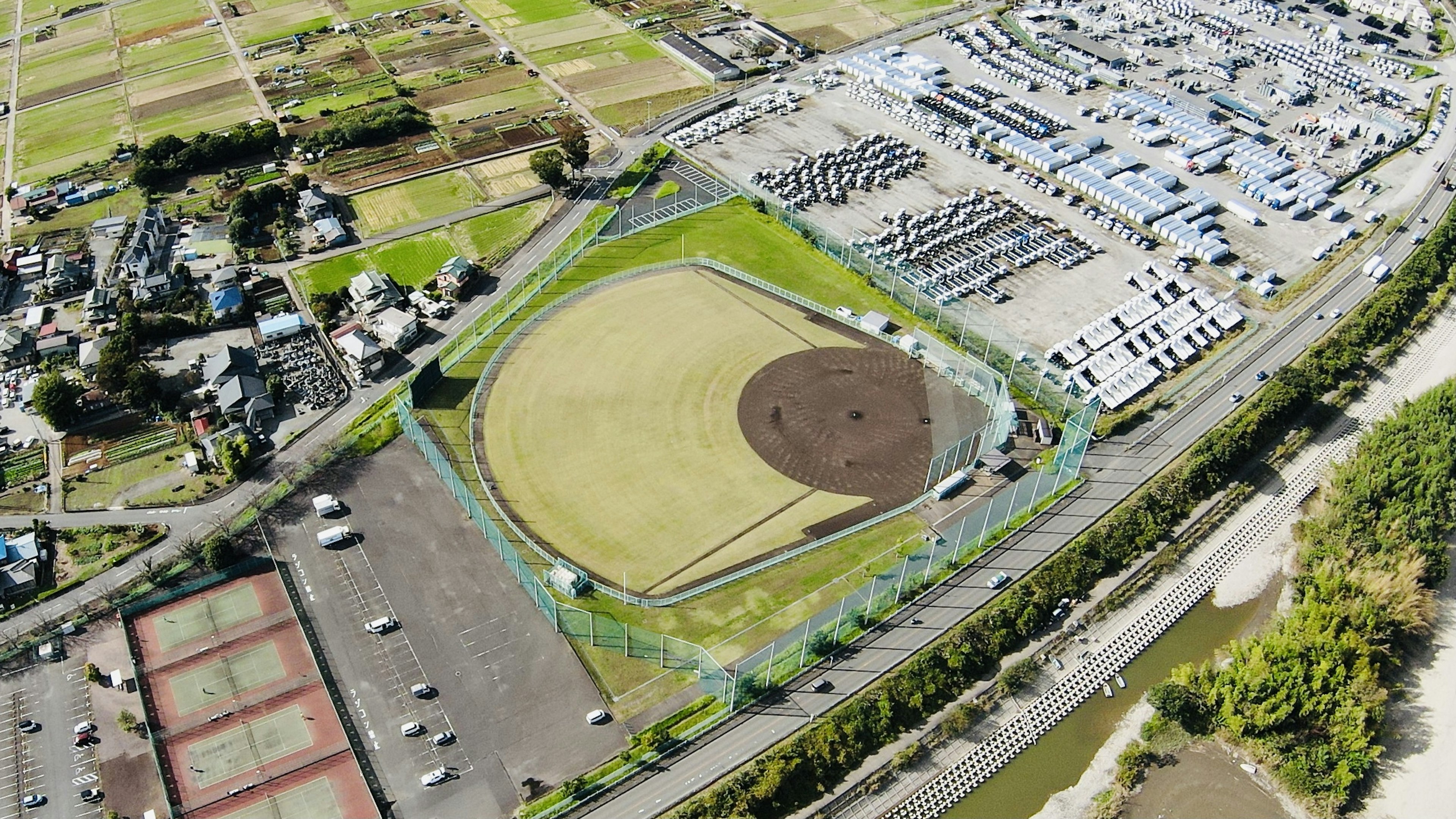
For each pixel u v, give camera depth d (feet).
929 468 499.92
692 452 509.76
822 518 472.85
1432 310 634.84
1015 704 406.21
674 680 401.29
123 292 632.38
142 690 398.42
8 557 447.01
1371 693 401.70
